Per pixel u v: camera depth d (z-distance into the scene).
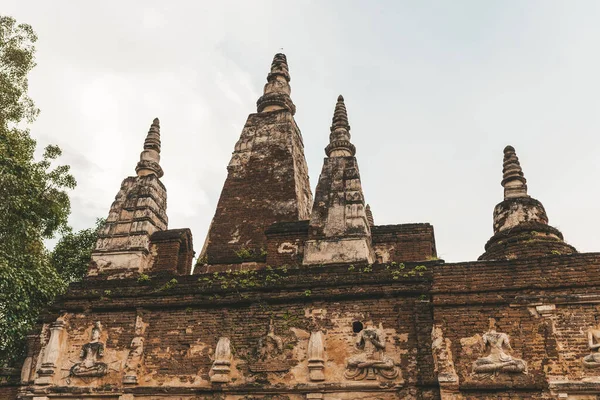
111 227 16.39
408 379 12.36
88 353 14.34
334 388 12.63
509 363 11.30
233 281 14.30
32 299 17.19
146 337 14.28
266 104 20.45
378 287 13.38
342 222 14.80
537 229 13.44
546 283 11.86
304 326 13.44
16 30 21.25
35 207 18.78
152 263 16.02
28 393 14.35
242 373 13.31
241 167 19.12
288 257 15.59
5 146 18.12
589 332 11.24
